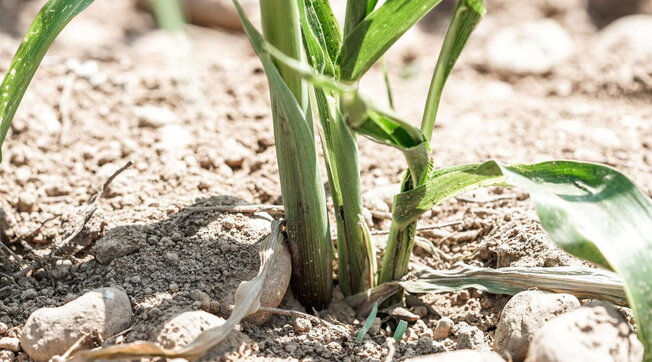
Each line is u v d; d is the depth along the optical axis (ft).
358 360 2.52
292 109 2.38
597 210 2.32
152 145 3.25
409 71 3.80
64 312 2.45
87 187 3.06
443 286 2.63
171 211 2.83
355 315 2.67
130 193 2.97
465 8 2.35
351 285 2.69
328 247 2.60
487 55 4.17
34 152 3.18
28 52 2.51
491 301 2.67
